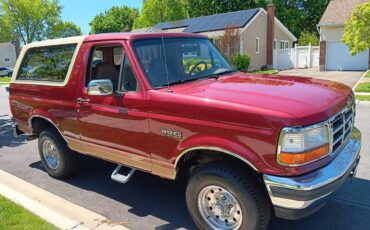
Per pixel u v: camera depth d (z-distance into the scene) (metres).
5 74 43.19
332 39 25.47
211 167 3.46
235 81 4.03
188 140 3.52
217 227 3.60
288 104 3.14
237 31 28.06
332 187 3.14
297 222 3.97
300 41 39.47
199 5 46.88
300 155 2.98
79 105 4.62
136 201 4.71
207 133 3.38
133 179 5.42
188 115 3.49
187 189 3.72
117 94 4.09
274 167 3.05
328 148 3.20
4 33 58.28
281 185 3.03
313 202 3.05
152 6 51.25
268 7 32.59
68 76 4.75
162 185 5.18
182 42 4.52
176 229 3.99
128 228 4.03
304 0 46.78
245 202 3.31
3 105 14.55
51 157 5.61
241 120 3.15
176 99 3.57
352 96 4.03
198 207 3.68
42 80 5.26
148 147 3.92
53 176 5.64
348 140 3.81
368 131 7.62
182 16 50.97
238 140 3.20
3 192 4.96
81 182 5.44
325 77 20.94
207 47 4.88
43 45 5.21
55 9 60.25
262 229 3.37
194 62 4.45
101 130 4.42
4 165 6.45
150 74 3.94
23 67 5.67
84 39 4.63
